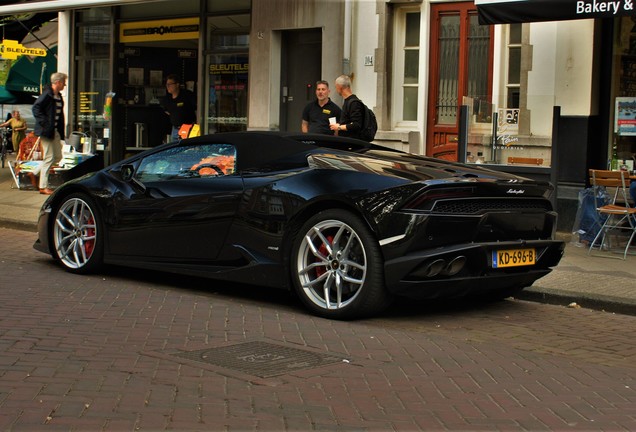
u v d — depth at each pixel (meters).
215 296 7.89
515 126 11.77
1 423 4.30
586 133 11.34
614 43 11.54
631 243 10.91
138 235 8.20
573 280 8.70
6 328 6.29
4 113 32.34
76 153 15.72
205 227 7.70
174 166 8.18
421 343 6.32
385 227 6.62
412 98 13.17
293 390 5.02
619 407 4.94
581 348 6.45
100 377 5.14
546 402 4.99
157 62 16.67
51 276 8.53
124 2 14.07
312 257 7.09
